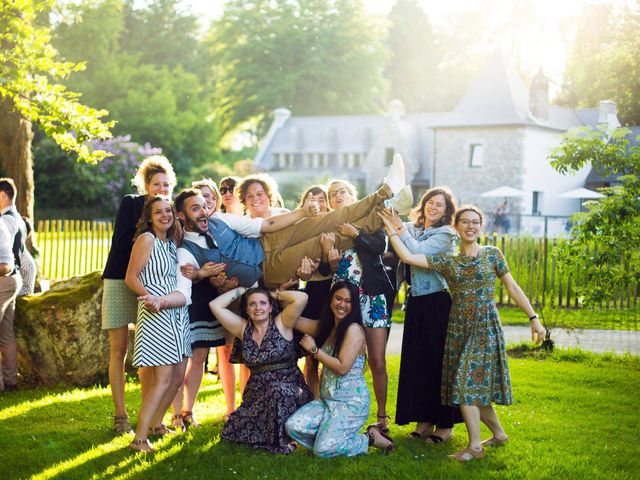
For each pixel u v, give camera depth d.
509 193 36.19
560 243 9.49
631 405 6.95
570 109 42.47
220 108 58.19
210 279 5.87
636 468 5.16
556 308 11.09
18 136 11.13
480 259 5.46
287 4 57.44
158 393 5.50
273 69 56.78
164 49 59.75
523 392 7.37
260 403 5.50
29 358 7.86
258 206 6.32
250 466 5.09
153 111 47.28
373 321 5.75
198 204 5.71
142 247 5.39
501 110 39.25
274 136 53.00
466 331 5.45
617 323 12.07
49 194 38.84
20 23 8.98
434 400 5.75
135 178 6.11
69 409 6.72
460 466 5.09
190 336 5.80
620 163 9.00
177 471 5.02
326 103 56.47
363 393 5.50
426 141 46.28
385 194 5.67
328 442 5.28
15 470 5.12
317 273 5.93
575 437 5.87
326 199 6.43
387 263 6.04
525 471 5.02
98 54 49.78
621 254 8.95
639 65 37.94
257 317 5.48
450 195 6.03
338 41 56.22
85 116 8.79
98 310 7.78
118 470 5.07
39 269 10.52
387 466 5.11
